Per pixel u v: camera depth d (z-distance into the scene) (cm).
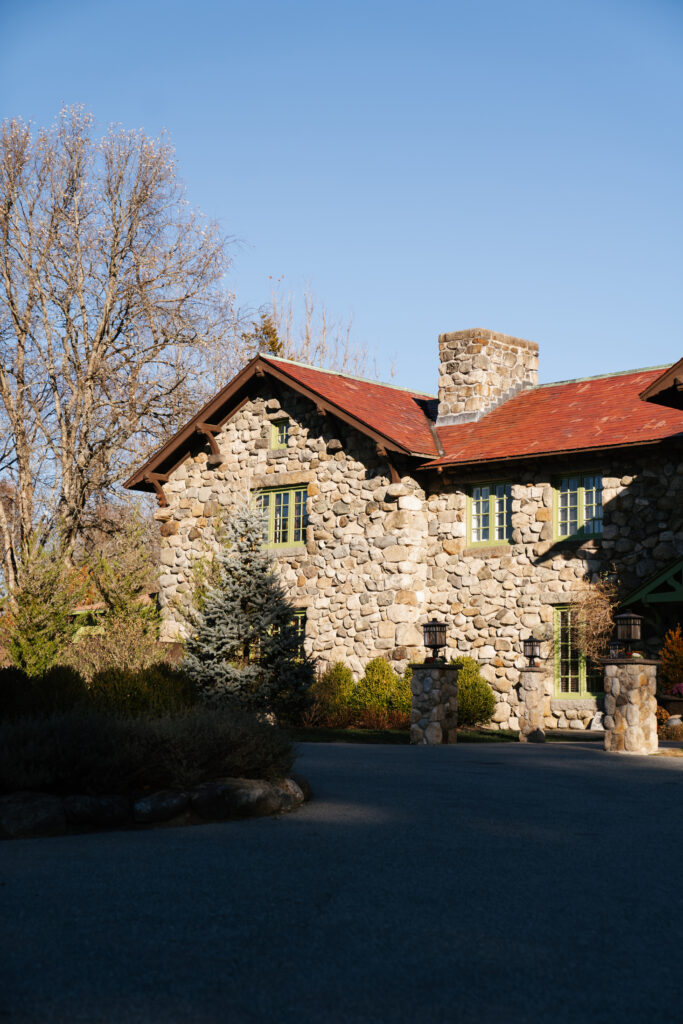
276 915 664
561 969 574
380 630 2459
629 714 1631
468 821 987
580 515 2303
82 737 1012
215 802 998
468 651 2406
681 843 897
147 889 723
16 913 665
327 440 2608
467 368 2627
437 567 2478
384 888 732
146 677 1453
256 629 2089
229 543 2330
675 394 1970
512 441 2398
